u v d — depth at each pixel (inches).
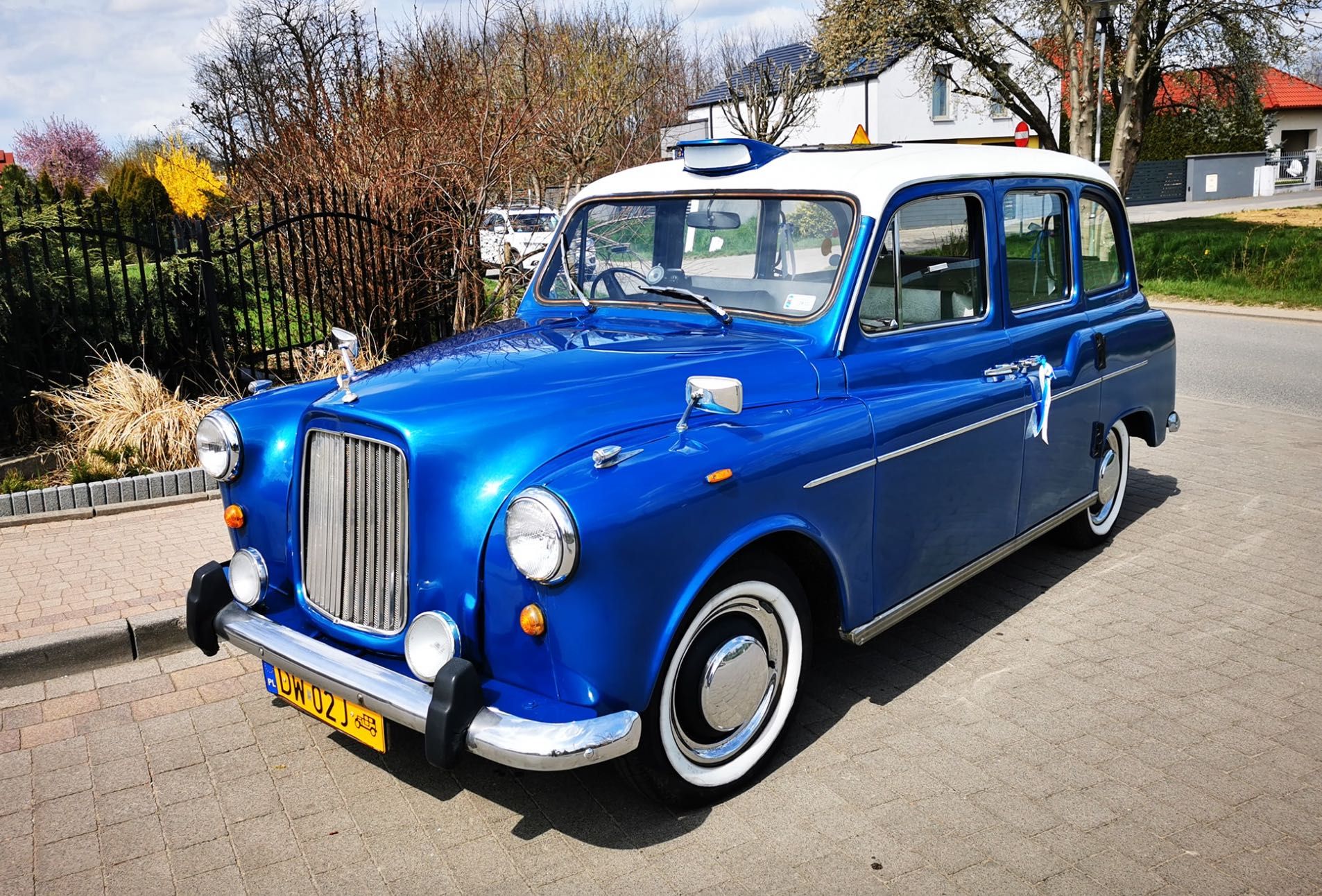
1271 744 138.3
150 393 257.6
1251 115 971.3
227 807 127.4
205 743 142.5
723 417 125.6
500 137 348.5
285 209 312.0
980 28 906.7
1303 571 201.6
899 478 142.6
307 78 406.9
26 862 117.0
